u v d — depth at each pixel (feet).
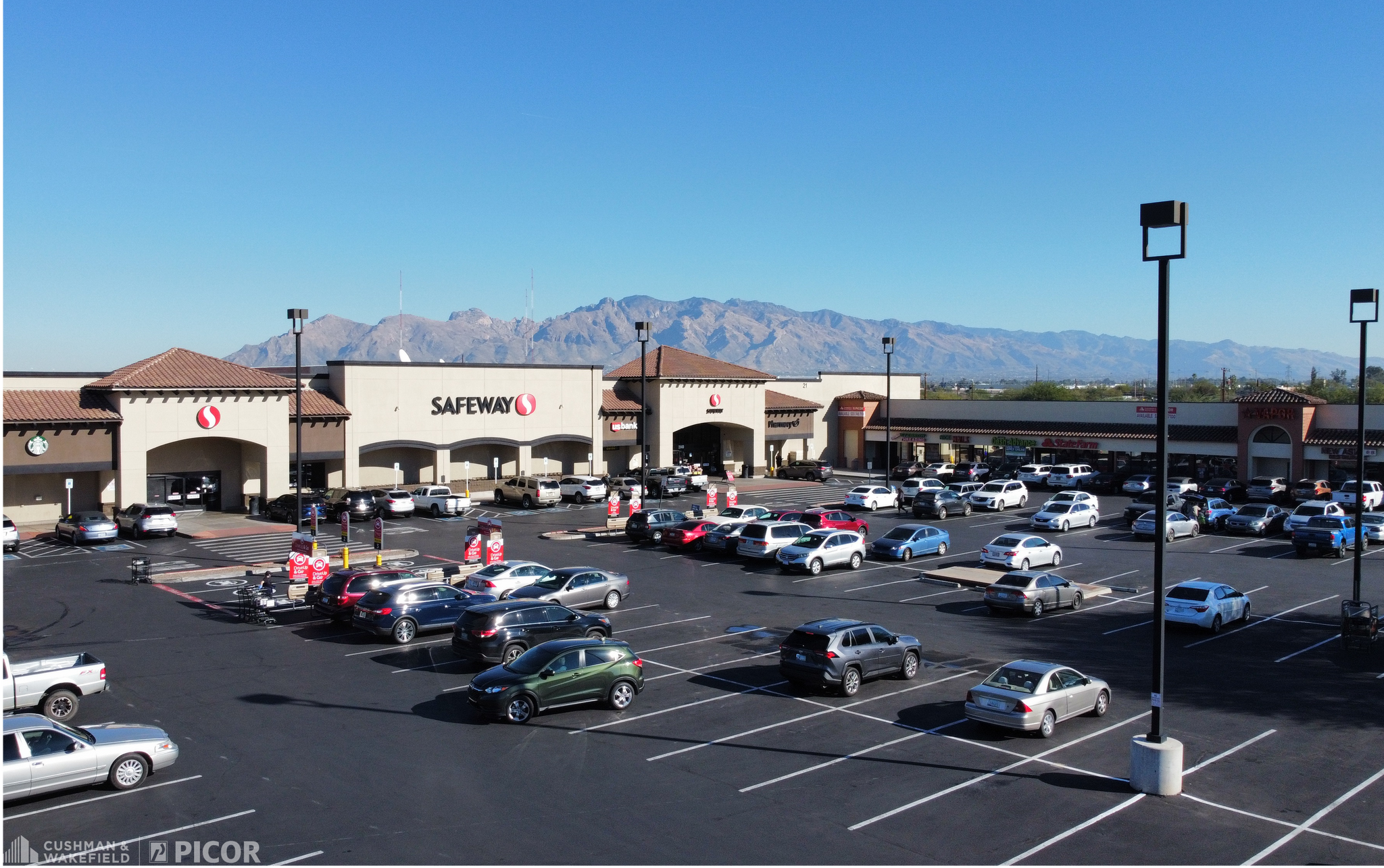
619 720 66.08
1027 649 86.94
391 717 65.87
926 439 263.70
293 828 47.85
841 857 45.42
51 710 64.34
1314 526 137.08
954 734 63.72
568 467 224.53
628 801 51.75
